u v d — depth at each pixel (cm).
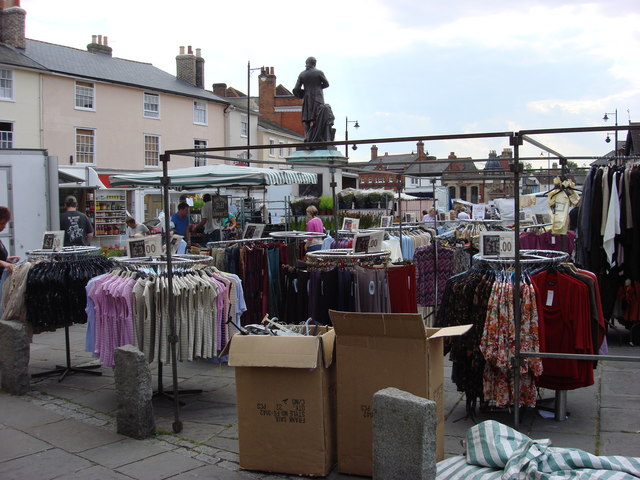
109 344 532
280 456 403
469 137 416
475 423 498
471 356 490
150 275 538
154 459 436
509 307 461
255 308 694
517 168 418
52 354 780
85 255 662
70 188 1916
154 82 3106
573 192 634
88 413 546
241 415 411
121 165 2889
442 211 2195
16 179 1011
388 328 378
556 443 452
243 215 1708
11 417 535
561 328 477
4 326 611
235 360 398
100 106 2791
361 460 393
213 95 3462
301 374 395
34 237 1030
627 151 1035
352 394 393
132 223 1333
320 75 1709
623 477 332
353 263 555
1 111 2417
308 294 561
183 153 494
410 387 378
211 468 419
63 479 404
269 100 4584
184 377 661
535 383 480
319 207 1352
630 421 498
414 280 541
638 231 656
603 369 664
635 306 713
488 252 497
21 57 2508
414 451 332
